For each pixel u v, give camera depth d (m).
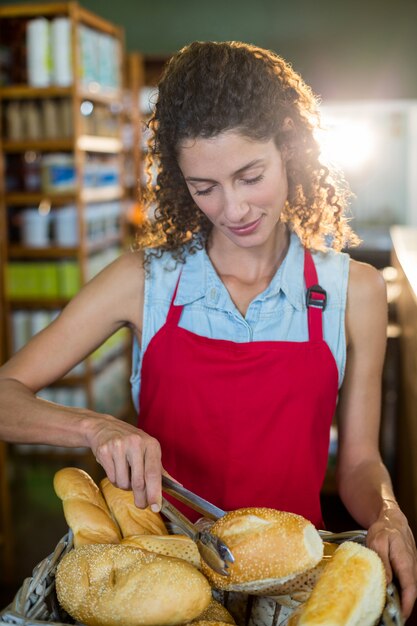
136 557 0.91
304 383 1.31
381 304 1.40
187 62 1.14
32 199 4.23
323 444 1.37
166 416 1.36
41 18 4.25
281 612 0.94
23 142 4.17
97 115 4.52
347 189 1.43
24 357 1.38
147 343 1.39
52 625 0.83
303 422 1.32
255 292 1.38
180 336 1.35
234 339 1.36
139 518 1.08
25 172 4.27
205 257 1.38
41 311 4.33
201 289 1.37
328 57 6.11
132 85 5.86
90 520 1.03
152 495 1.03
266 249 1.36
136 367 1.50
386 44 6.03
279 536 0.90
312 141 1.31
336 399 1.37
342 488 1.36
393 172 6.93
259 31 6.12
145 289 1.40
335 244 1.45
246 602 0.98
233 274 1.38
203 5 6.11
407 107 6.58
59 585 0.90
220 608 0.94
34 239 4.28
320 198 1.38
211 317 1.36
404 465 2.78
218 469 1.33
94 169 4.45
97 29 4.62
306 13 6.06
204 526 1.05
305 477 1.33
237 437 1.32
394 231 4.04
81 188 4.19
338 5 6.02
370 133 6.86
